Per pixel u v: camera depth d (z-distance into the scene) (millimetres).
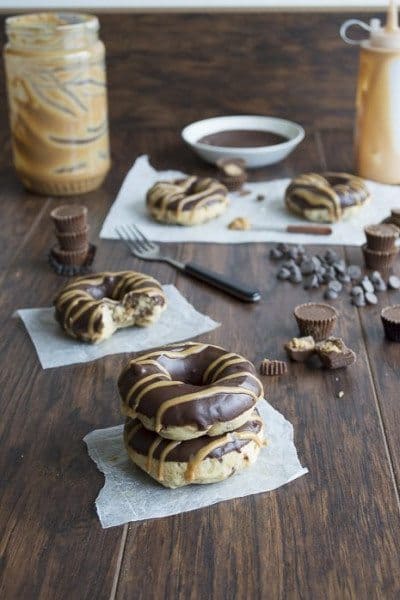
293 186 991
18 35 994
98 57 1023
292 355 738
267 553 567
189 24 1236
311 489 612
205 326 791
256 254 917
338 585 547
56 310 784
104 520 589
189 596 542
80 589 546
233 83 1269
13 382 724
